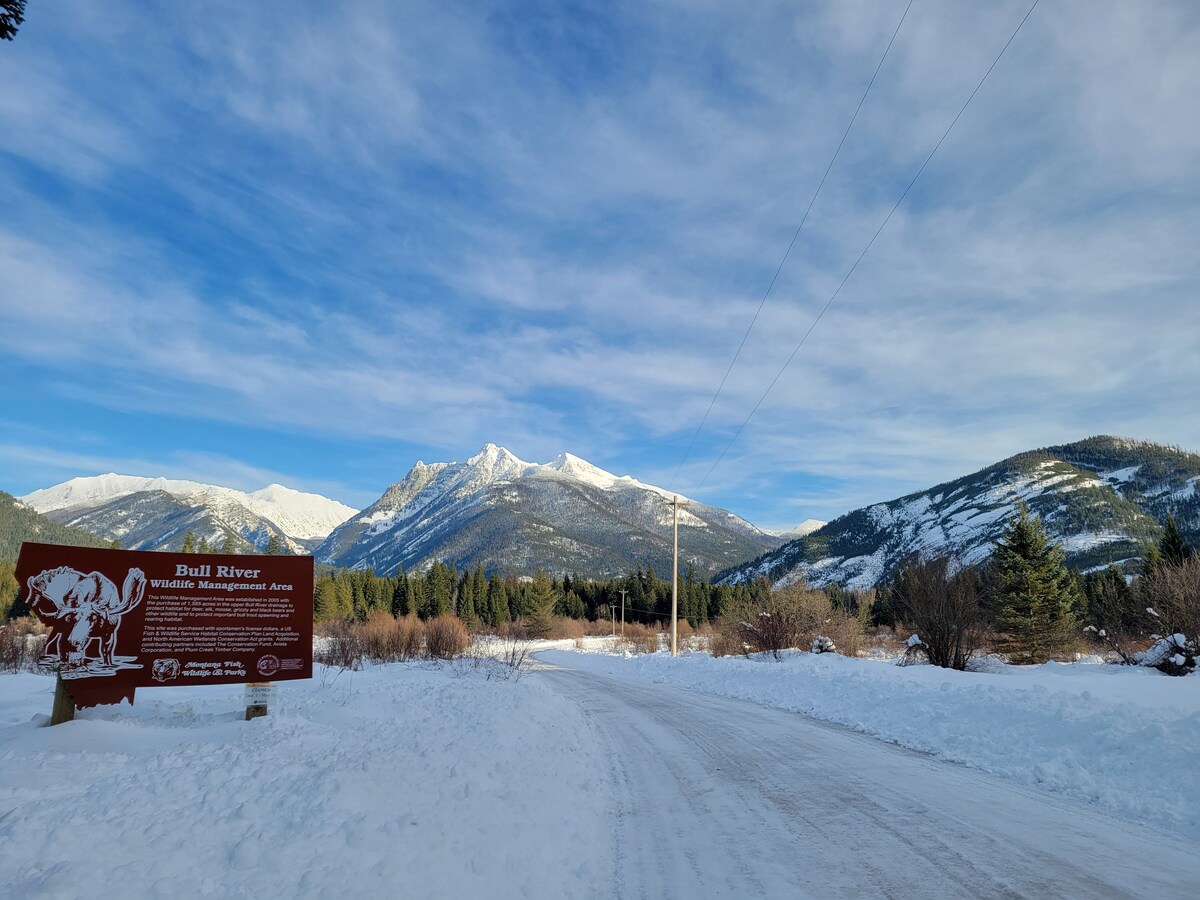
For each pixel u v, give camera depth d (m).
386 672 17.48
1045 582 32.41
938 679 15.61
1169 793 6.77
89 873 4.17
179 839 4.84
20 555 8.12
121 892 4.04
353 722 9.64
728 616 32.44
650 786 7.96
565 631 80.38
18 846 4.54
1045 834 5.95
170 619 8.77
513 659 25.50
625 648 47.53
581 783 7.91
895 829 6.14
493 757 8.05
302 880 4.40
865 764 8.87
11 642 17.78
